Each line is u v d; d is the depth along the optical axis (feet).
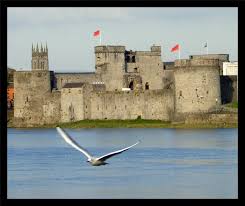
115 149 609.01
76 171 471.21
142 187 405.59
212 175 443.32
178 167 483.92
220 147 603.26
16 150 621.31
